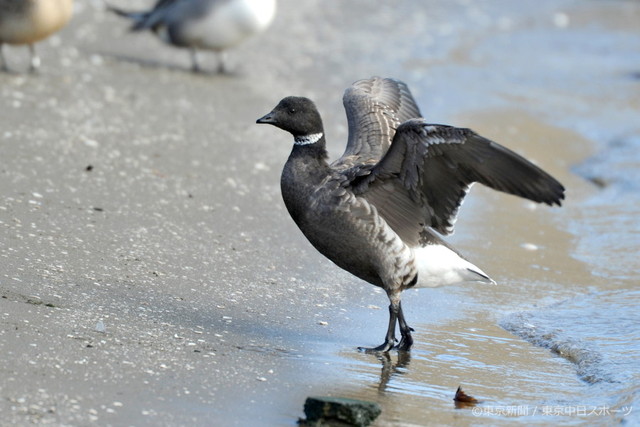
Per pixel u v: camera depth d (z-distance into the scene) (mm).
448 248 11391
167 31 23891
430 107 23000
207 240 13492
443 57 28750
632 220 16766
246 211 14938
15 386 8594
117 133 17922
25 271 11250
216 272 12461
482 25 34094
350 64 26750
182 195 15141
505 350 11266
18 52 23453
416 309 12438
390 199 11164
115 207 14078
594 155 20828
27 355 9211
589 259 14789
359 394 9602
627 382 10172
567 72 28109
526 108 23844
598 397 9953
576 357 11039
